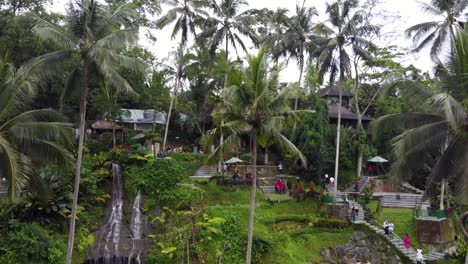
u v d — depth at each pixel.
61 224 27.03
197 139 49.59
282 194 37.22
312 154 39.62
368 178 42.12
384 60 47.41
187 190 33.00
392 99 48.44
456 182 22.62
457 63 20.36
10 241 23.50
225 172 40.06
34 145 20.66
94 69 21.94
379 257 29.73
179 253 26.39
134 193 32.31
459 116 18.95
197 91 48.28
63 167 21.34
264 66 20.19
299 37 42.31
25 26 34.84
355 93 45.25
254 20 39.88
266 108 19.77
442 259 28.86
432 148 21.38
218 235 27.77
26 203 26.08
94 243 27.94
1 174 18.86
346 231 31.67
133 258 27.25
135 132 45.22
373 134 23.22
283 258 27.30
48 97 41.91
